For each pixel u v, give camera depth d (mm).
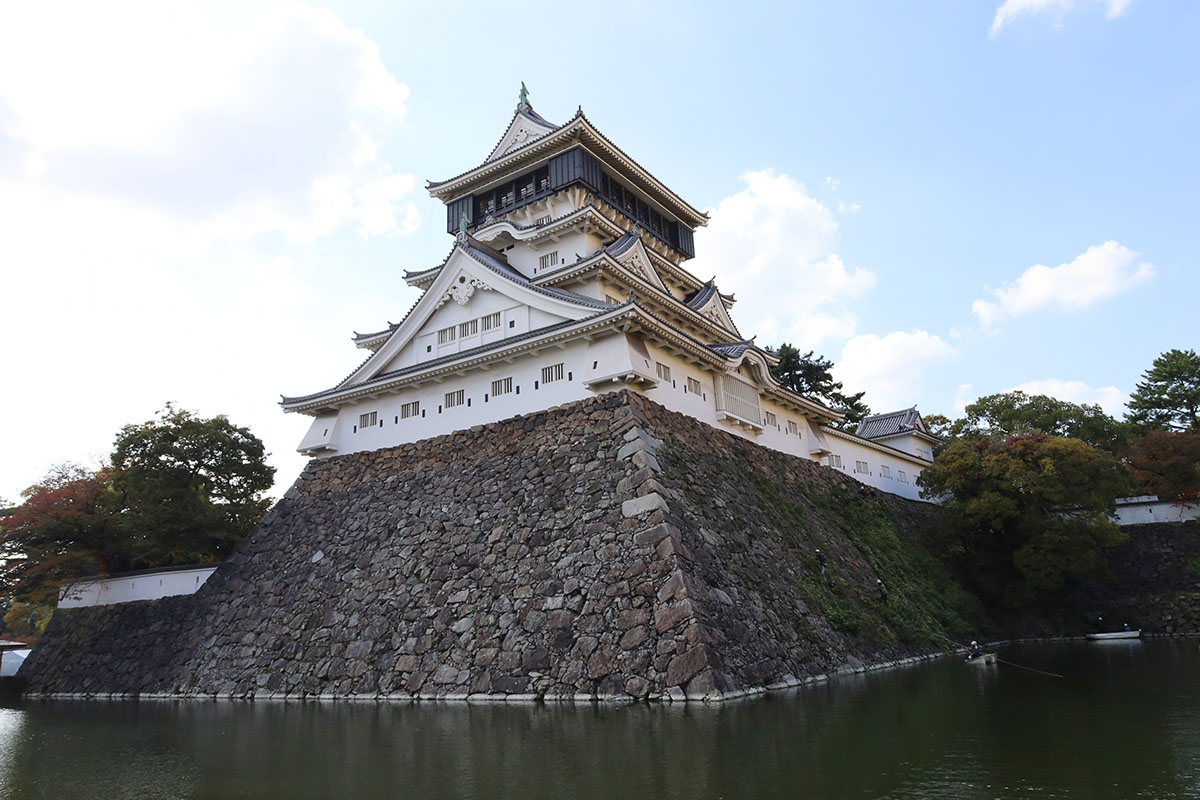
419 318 28578
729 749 10547
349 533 24812
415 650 19516
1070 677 18203
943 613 28625
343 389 28609
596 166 34500
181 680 23938
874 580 26406
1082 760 9664
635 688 15430
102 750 13906
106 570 30609
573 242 32031
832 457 35719
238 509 33719
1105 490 32000
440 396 26578
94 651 27797
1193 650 24531
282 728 15172
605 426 21359
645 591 16859
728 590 17906
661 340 23797
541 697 16438
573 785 8984
